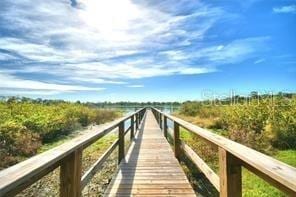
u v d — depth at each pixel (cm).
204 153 798
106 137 1415
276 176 144
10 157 875
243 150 206
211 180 295
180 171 565
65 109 2233
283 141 973
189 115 2530
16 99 2148
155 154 741
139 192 438
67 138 1472
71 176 235
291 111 1095
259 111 1295
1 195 126
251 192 539
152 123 1680
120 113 3522
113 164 846
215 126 1599
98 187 628
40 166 165
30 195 592
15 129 1077
